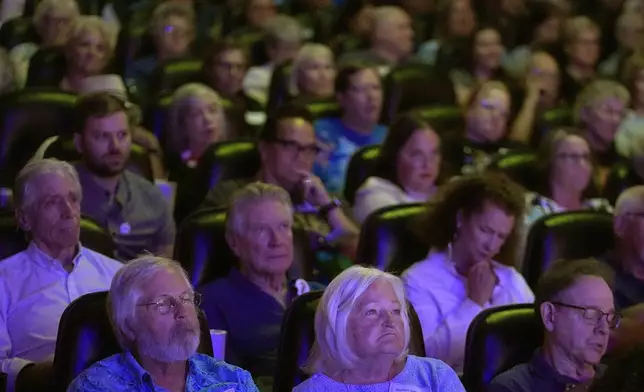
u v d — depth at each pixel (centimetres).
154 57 1267
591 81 1290
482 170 918
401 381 554
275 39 1312
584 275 605
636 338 658
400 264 725
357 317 540
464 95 1323
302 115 834
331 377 548
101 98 791
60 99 873
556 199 889
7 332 645
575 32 1395
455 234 690
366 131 1002
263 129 838
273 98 1156
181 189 865
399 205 739
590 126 1080
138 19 1472
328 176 977
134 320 530
